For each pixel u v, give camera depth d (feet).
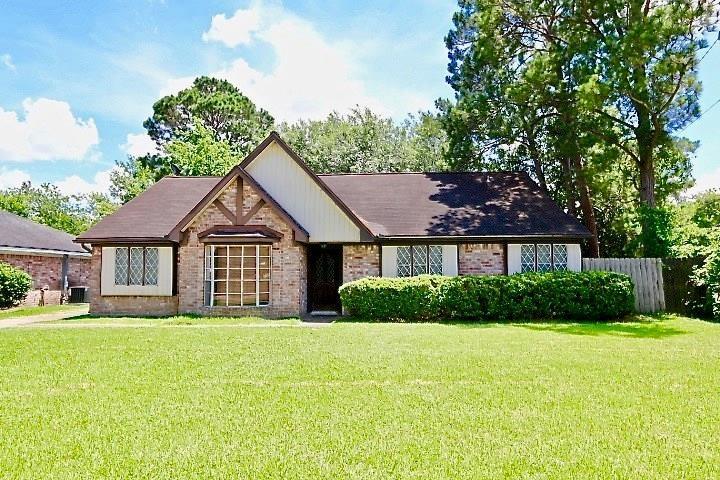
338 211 60.18
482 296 52.60
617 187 86.69
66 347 34.04
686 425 17.29
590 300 52.44
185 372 25.82
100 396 21.16
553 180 86.33
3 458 14.61
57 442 15.84
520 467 13.83
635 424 17.38
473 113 77.87
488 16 72.54
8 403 20.12
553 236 58.95
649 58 57.77
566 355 30.53
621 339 37.86
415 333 41.04
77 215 192.03
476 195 68.18
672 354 30.99
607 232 89.71
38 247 84.07
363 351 32.04
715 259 52.49
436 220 62.08
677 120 62.08
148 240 59.67
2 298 72.64
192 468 13.85
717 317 52.29
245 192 57.72
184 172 117.50
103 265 61.62
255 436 16.28
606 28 63.05
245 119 153.07
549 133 75.25
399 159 139.95
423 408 19.22
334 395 21.18
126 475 13.43
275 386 22.79
